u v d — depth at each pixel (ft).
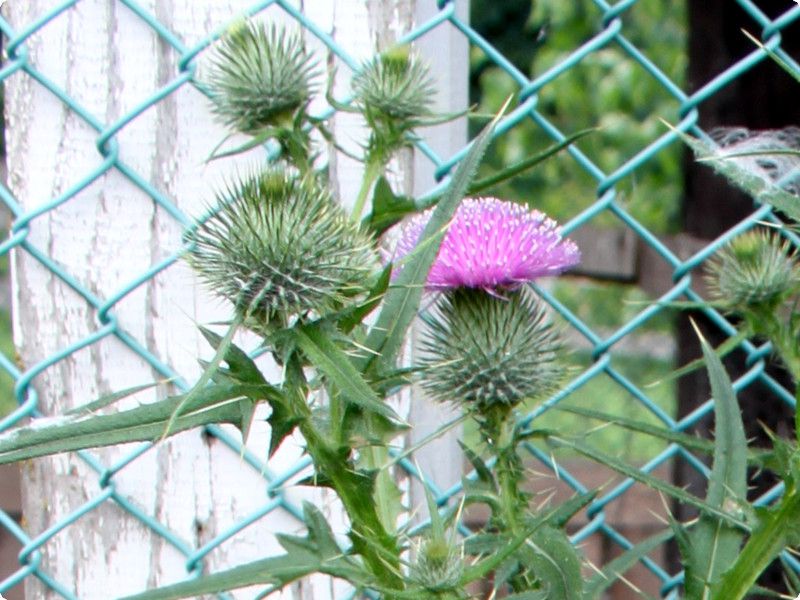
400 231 2.07
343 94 2.06
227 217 1.68
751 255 1.87
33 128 2.04
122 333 2.03
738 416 1.75
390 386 1.65
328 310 1.67
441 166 2.03
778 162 2.16
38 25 1.99
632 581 3.12
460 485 2.06
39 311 2.06
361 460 1.75
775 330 1.88
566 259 1.87
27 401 2.04
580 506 1.70
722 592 1.63
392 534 1.67
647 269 3.18
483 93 5.22
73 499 2.08
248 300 1.63
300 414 1.61
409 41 1.99
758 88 2.92
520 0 5.03
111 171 2.04
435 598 1.58
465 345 1.80
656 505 3.14
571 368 1.89
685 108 2.09
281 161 1.94
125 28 2.03
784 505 1.61
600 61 5.66
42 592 2.09
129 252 2.04
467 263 1.83
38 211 2.00
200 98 2.04
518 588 1.77
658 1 5.71
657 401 5.26
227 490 2.07
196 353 2.05
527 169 1.73
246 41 1.86
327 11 2.05
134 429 1.55
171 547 2.08
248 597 2.07
